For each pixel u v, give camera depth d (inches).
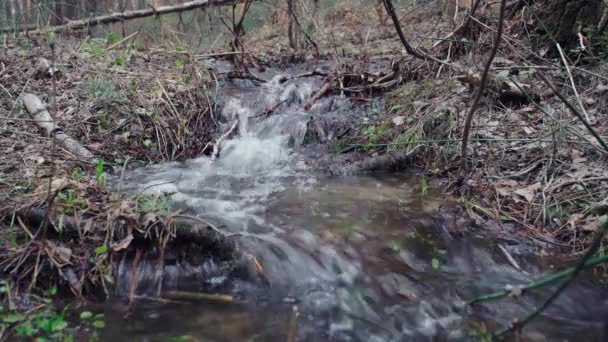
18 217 116.9
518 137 175.3
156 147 205.6
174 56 291.1
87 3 499.2
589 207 134.9
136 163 194.4
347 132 221.3
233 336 95.0
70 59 253.3
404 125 203.2
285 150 216.7
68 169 164.4
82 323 96.8
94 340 92.0
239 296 108.0
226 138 223.5
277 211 150.0
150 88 230.5
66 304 102.3
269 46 386.9
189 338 93.8
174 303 104.9
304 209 151.4
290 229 135.1
